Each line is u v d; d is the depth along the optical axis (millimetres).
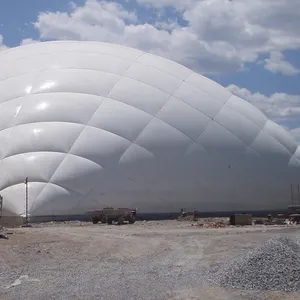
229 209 39750
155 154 37938
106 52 43594
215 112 40500
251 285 12766
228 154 39500
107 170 36844
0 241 20578
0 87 40656
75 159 36406
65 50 43875
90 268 16031
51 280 14047
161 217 37875
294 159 42281
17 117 38219
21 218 33312
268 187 40531
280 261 13633
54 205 35344
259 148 40688
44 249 19422
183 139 38688
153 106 39250
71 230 27234
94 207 36219
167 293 12258
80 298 11875
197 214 38719
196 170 38594
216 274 14375
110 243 21766
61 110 38219
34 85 40188
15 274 14836
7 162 36344
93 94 39344
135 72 41375
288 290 12328
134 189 37281
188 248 20672
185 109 39750
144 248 20703
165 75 41844
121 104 38906
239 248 20438
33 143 36719
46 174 35719
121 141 37531
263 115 43406
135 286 13164
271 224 35406
